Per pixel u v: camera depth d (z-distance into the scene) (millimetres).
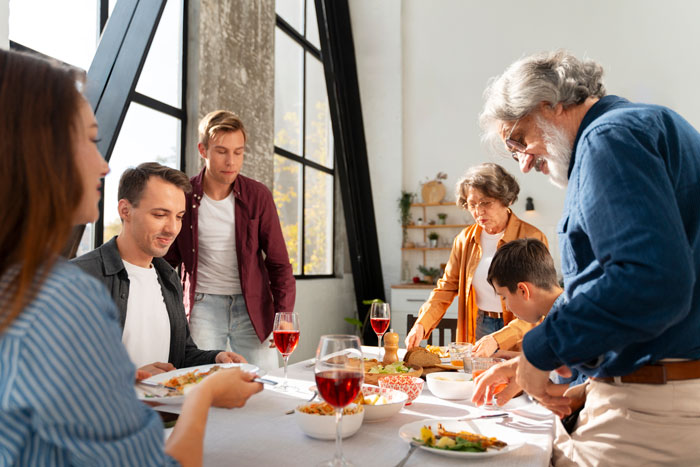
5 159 548
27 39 2238
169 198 1730
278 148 4844
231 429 1144
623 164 915
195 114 3367
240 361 1665
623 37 5809
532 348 984
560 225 1121
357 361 904
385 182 6512
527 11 6188
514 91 1185
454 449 994
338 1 6137
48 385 513
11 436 523
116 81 2512
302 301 5129
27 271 538
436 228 6445
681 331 980
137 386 1267
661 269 824
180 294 1871
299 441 1064
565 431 1208
